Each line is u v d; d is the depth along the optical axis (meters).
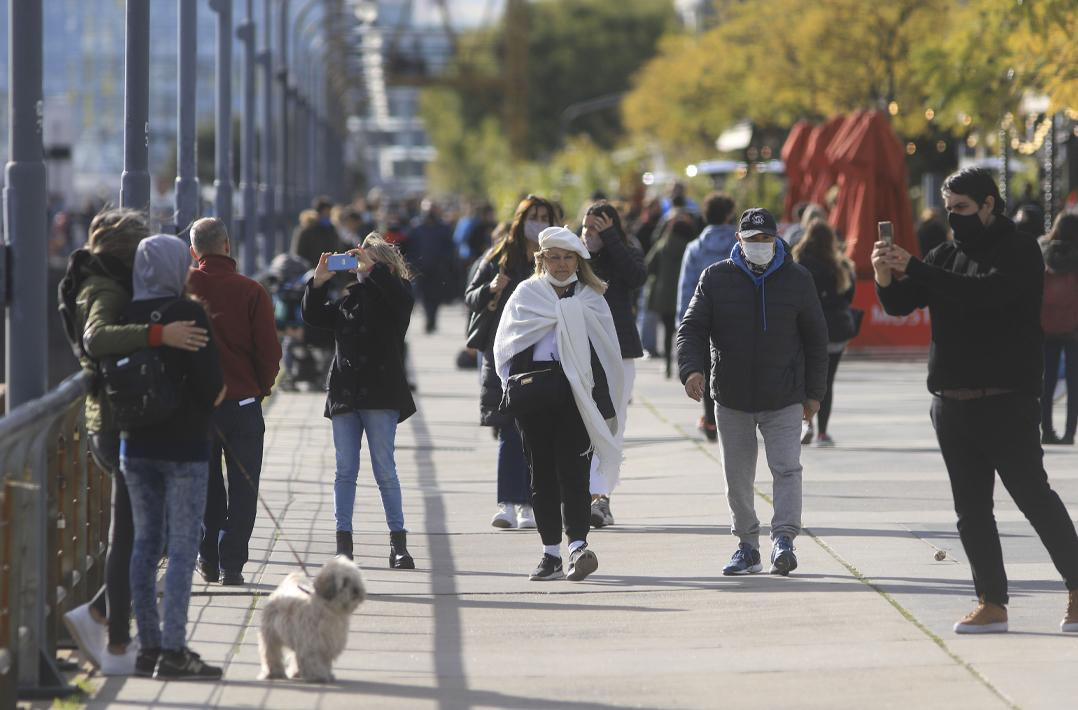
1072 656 22.52
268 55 90.44
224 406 28.36
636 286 34.44
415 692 21.22
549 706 20.48
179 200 43.72
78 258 21.38
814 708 20.22
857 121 75.31
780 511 28.39
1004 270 23.09
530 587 28.08
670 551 31.14
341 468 29.97
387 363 29.58
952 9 119.56
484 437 50.44
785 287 28.08
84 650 22.44
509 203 149.38
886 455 43.72
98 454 21.98
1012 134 67.62
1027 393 23.53
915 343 75.12
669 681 21.64
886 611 25.44
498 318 33.75
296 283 63.50
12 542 19.64
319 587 21.61
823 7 123.81
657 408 56.53
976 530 23.97
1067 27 48.59
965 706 20.16
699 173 123.38
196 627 25.36
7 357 22.73
